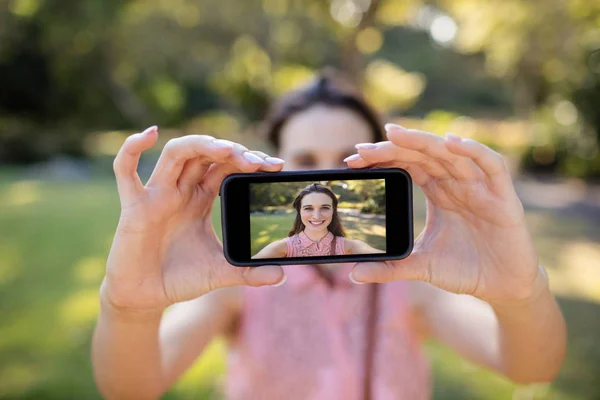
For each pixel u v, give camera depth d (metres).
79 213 11.21
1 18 19.59
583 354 5.08
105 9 20.23
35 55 22.42
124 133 29.11
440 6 17.84
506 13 15.40
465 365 4.74
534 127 18.58
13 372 4.72
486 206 1.60
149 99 26.30
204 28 23.64
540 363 1.86
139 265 1.60
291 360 2.12
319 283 2.18
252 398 2.13
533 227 10.52
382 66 21.42
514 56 16.64
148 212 1.55
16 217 10.80
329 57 25.03
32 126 22.81
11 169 19.08
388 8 17.69
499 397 4.31
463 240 1.69
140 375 1.83
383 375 2.14
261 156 1.67
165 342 2.02
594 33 13.32
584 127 15.87
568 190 14.81
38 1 19.33
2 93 22.95
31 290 6.64
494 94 39.00
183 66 26.30
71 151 21.50
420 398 2.22
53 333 5.45
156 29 23.20
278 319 2.14
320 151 2.38
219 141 1.52
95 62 22.72
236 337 2.19
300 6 19.77
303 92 2.49
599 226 10.54
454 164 1.58
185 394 4.21
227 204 1.64
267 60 24.50
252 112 24.78
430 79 38.78
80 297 6.38
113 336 1.74
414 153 1.63
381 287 2.20
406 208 1.66
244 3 22.73
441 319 2.23
